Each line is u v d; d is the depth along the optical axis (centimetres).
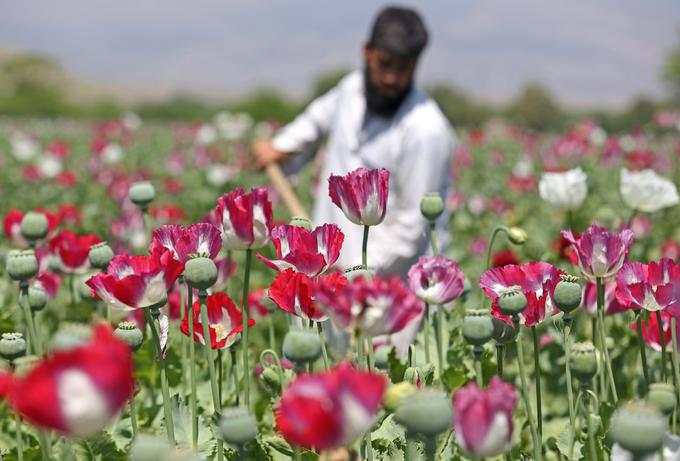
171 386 290
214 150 1262
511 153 1525
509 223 721
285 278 202
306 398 125
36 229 328
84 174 1213
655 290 213
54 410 116
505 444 149
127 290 189
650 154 985
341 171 404
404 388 163
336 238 209
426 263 211
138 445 134
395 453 220
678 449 180
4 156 1409
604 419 227
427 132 382
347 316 165
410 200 382
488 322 201
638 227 577
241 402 283
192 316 209
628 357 335
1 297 413
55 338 154
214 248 211
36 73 6253
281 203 807
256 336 373
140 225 627
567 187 363
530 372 329
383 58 381
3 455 237
